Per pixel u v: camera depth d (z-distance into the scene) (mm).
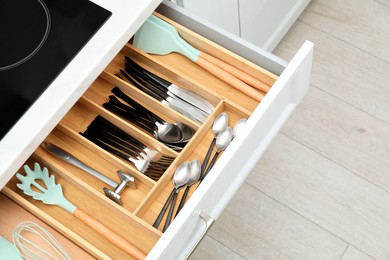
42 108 1119
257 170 1988
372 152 2004
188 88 1333
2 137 1096
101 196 1210
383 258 1854
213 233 1905
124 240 1194
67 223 1232
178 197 1260
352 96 2096
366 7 2266
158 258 1040
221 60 1321
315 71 2146
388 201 1929
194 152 1295
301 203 1937
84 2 1214
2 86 1138
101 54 1162
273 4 1935
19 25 1204
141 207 1206
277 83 1159
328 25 2234
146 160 1285
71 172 1281
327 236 1888
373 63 2160
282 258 1867
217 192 1171
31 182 1239
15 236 1178
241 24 1828
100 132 1307
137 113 1325
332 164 1987
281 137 2033
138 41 1356
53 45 1176
